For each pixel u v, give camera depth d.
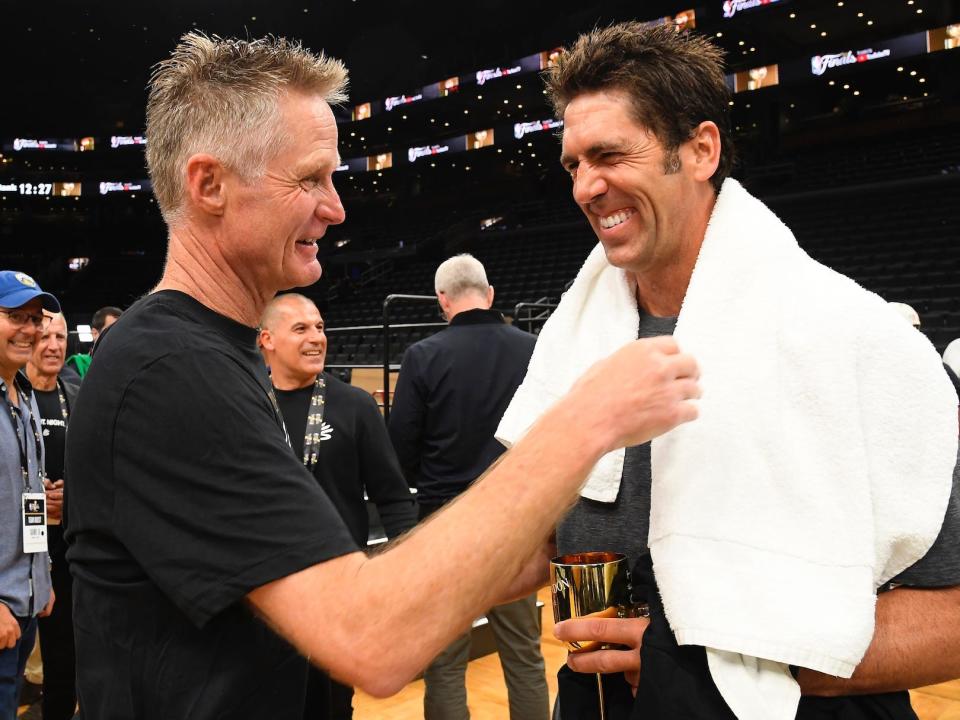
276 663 0.69
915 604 0.70
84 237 24.50
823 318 0.71
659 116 0.77
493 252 18.19
